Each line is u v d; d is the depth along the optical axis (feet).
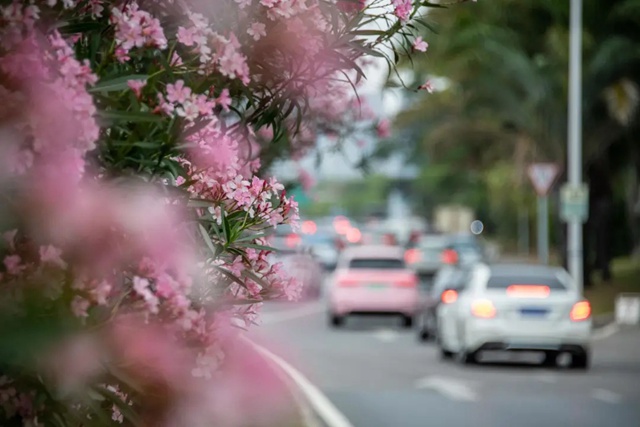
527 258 411.34
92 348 15.20
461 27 196.85
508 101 198.08
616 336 142.72
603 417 73.46
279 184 19.57
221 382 19.85
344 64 19.47
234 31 18.75
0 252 15.06
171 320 16.81
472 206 537.24
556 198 204.85
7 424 15.84
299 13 18.74
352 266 155.63
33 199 14.82
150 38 17.02
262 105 19.83
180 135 16.98
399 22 19.72
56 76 15.28
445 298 111.24
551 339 99.50
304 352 116.57
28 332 13.67
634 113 192.75
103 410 16.88
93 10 17.08
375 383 90.84
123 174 16.44
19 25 14.94
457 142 233.35
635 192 261.85
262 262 19.72
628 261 316.60
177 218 17.56
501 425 69.36
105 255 15.60
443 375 97.30
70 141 14.83
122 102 16.80
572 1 172.35
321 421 68.03
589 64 192.24
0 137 14.60
